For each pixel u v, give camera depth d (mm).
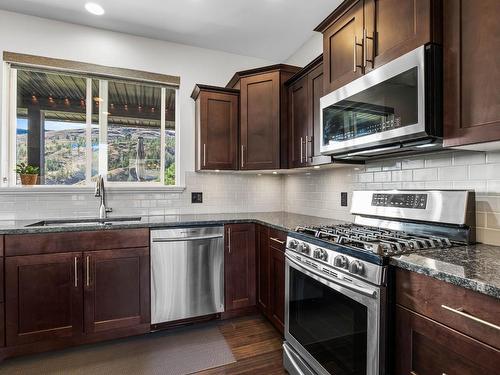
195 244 2291
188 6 2275
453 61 1187
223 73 3037
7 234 1834
